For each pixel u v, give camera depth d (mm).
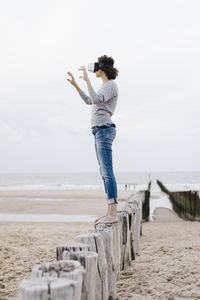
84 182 81562
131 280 3678
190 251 5195
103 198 21859
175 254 4984
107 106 3729
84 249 2285
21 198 22469
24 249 6012
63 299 1426
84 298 2074
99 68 3789
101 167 3715
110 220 3529
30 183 77000
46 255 5434
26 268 4594
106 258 2945
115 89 3758
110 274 2971
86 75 3648
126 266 4176
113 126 3791
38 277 1603
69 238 7277
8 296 3428
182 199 11500
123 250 4098
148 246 5910
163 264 4359
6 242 6809
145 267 4238
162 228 8680
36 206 16328
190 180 87000
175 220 10867
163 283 3525
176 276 3754
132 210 4852
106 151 3676
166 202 17297
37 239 7168
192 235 7223
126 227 4172
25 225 9805
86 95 3684
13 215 12781
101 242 2697
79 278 1632
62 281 1489
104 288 2678
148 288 3365
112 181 3633
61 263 1784
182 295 3148
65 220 11195
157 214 12539
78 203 17938
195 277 3695
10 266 4738
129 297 3135
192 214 10586
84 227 9289
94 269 2143
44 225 9773
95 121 3729
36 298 1396
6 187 50438
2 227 9328
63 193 28219
